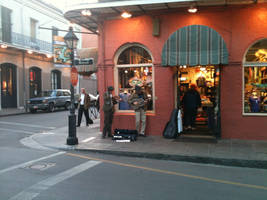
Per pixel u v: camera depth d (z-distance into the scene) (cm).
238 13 898
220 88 916
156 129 993
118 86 1055
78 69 1219
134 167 648
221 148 795
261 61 899
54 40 2175
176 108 986
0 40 2052
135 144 866
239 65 903
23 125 1364
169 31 966
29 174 573
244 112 918
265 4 874
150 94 1019
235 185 525
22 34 2277
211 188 504
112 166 653
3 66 2206
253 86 912
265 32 878
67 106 2356
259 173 612
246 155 712
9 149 830
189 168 648
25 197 445
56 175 569
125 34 1016
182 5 912
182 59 838
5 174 571
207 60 818
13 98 2309
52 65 2762
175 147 816
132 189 491
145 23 991
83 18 1048
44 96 2198
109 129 993
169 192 479
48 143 904
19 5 2256
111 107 974
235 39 902
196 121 1115
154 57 984
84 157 742
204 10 924
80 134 1070
